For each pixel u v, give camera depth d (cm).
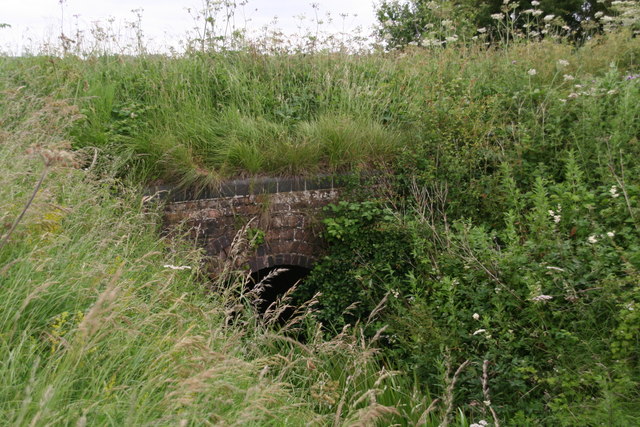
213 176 633
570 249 475
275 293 813
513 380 440
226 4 907
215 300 500
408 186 678
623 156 602
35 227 370
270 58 912
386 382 474
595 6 1766
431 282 573
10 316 288
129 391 264
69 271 344
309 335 568
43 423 211
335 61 922
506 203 611
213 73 838
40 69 750
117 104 723
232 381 321
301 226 672
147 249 526
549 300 455
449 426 421
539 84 831
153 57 884
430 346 498
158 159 632
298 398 387
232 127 712
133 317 338
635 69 888
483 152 673
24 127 477
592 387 405
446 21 949
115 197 567
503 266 492
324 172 683
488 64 933
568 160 605
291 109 787
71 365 256
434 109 716
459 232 591
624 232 481
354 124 732
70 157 271
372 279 632
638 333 400
